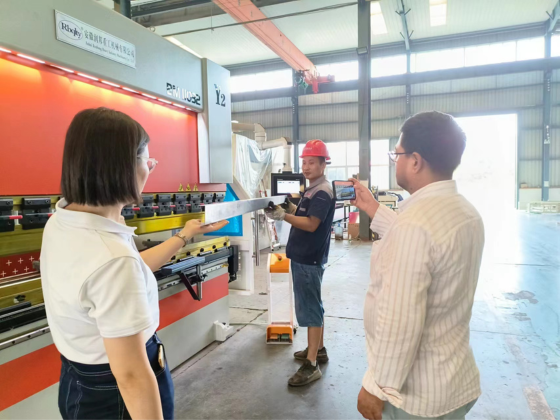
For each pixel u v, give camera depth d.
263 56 11.38
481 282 3.95
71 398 0.72
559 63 9.16
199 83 2.18
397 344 0.77
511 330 2.71
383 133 11.95
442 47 10.81
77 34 1.40
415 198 0.89
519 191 11.65
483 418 1.71
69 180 0.68
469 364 0.87
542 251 5.52
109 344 0.63
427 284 0.78
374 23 9.39
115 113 0.72
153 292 0.80
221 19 8.38
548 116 10.84
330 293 3.76
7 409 1.21
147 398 0.66
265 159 6.10
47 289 0.70
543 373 2.10
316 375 2.06
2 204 1.18
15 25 1.18
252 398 1.90
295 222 1.92
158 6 7.63
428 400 0.82
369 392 0.82
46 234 0.71
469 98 11.27
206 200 2.27
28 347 1.26
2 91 1.21
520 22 9.84
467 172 13.97
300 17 8.54
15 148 1.25
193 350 2.33
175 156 2.07
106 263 0.63
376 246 0.97
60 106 1.41
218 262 2.51
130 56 1.66
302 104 12.57
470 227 0.83
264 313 3.17
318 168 2.10
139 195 0.75
